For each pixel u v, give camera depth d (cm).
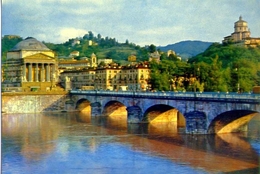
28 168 7156
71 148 8756
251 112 9050
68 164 7369
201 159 7550
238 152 8062
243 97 8506
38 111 17325
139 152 8250
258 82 16038
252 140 9244
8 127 12138
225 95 8988
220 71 15725
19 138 10088
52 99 17612
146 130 11200
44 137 10225
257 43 19112
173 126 11906
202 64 15712
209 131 9875
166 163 7319
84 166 7256
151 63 19188
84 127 12088
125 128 11694
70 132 11044
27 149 8694
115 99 14262
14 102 16825
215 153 7994
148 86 17775
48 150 8581
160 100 11425
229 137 9612
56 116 15525
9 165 7338
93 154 8169
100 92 15450
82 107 17738
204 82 15338
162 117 12975
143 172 6788
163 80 16225
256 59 18138
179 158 7662
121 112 15862
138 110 12656
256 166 7000
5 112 16638
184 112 10406
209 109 9612
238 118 9750
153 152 8206
